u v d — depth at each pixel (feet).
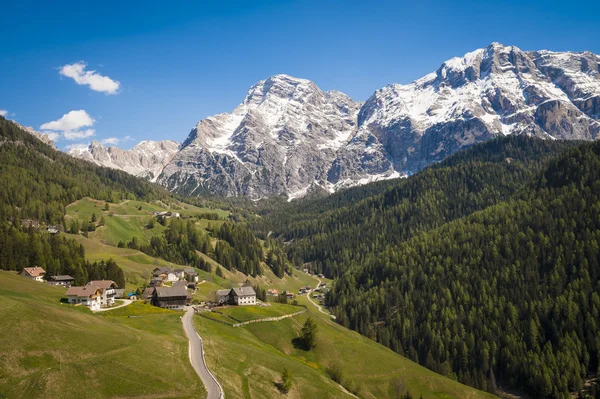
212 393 304.30
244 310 577.84
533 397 531.91
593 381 537.24
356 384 485.56
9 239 641.40
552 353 559.79
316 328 545.44
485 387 555.69
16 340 286.87
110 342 329.93
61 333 314.55
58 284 603.26
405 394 488.44
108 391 275.39
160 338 377.50
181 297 557.74
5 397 242.58
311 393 390.83
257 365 394.73
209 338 419.13
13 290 453.58
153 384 296.10
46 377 265.34
